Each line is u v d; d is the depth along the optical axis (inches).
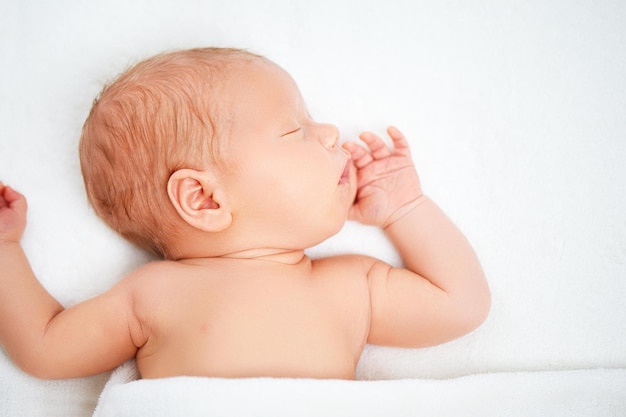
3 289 46.7
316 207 47.6
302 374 44.2
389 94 56.6
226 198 46.6
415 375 51.9
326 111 56.2
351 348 48.1
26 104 53.4
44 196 52.1
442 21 57.4
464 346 52.1
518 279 53.3
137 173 46.9
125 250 52.3
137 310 46.6
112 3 55.8
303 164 46.9
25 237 51.1
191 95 46.2
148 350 46.6
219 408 40.8
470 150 55.9
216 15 56.8
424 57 57.1
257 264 47.9
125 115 46.6
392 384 43.8
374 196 52.9
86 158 48.7
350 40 57.0
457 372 51.8
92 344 46.3
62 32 54.9
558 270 53.1
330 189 47.9
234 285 46.3
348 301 48.9
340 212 49.0
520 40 57.2
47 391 48.3
